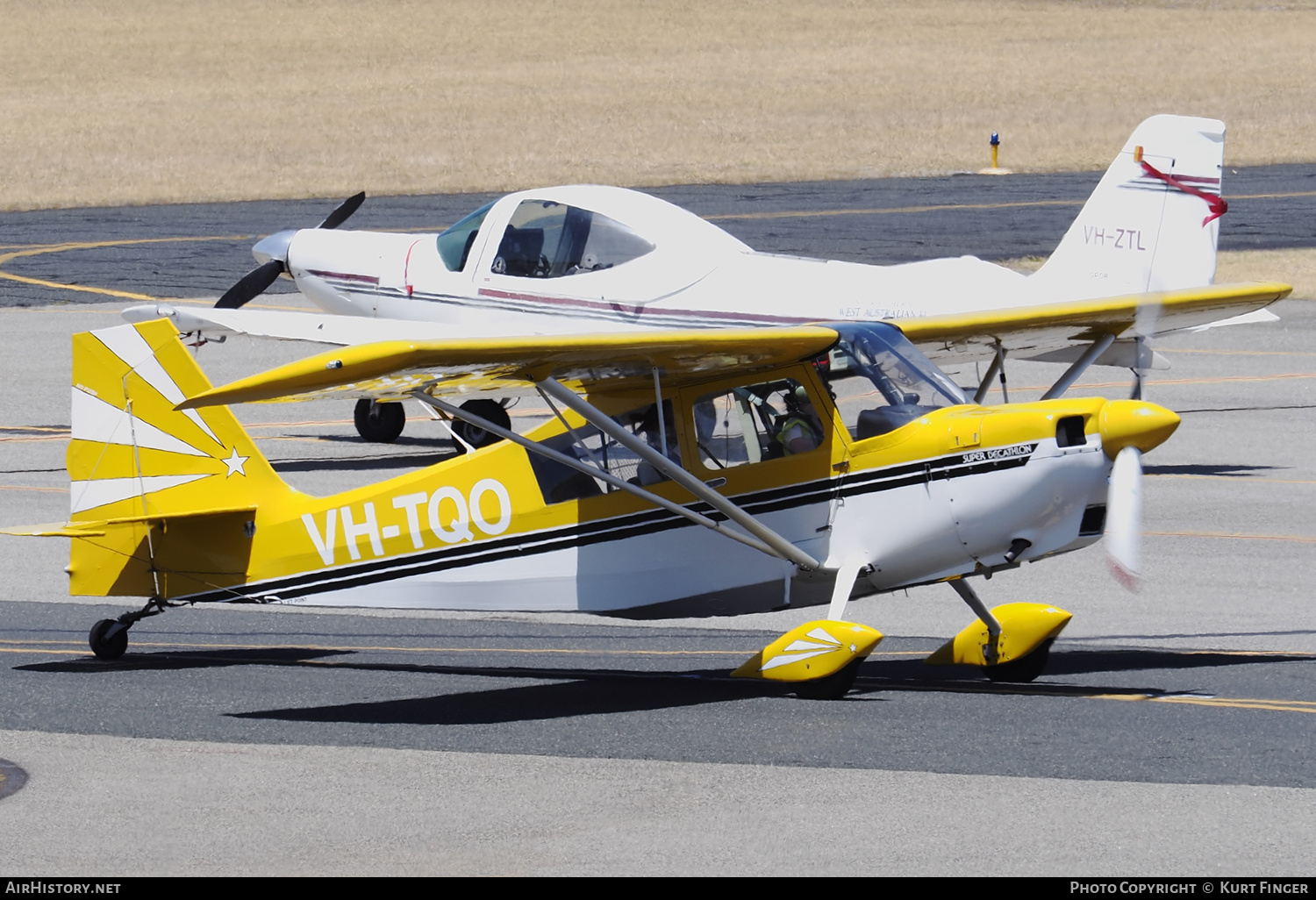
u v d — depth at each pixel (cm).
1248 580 4191
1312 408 6788
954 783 2530
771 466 3153
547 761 2695
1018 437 2953
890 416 3091
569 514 3247
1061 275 5244
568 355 2867
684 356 2983
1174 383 7400
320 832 2358
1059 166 16338
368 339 5034
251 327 5075
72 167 16625
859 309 5034
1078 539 2997
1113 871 2153
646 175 15825
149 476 3400
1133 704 3000
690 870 2188
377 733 2877
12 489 5347
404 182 15438
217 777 2623
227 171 16312
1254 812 2375
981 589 4188
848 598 3078
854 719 2917
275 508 3372
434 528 3309
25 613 3984
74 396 3412
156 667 3434
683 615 3253
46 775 2645
